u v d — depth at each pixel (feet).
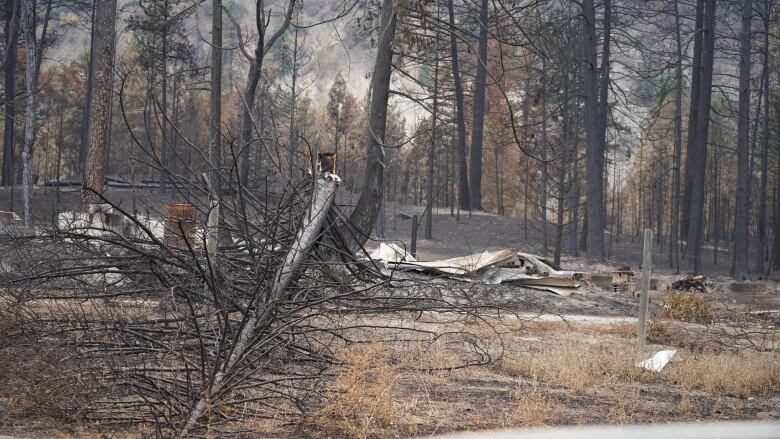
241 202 27.76
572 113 163.32
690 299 60.80
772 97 200.03
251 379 22.17
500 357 33.53
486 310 41.42
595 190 142.92
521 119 195.93
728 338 49.44
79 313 25.45
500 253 69.36
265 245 26.76
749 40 160.56
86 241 26.76
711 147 259.39
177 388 22.04
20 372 21.98
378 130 61.31
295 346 25.61
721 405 28.89
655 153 292.81
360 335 34.27
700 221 167.22
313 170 28.63
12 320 24.21
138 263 26.53
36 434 19.67
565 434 22.89
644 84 248.11
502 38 63.10
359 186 65.36
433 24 61.57
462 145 197.36
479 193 205.26
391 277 32.14
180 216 29.30
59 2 188.44
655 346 43.50
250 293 25.73
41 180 246.06
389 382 26.61
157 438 19.83
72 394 20.88
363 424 21.97
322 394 23.47
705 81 171.53
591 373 33.12
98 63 68.39
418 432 22.27
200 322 25.95
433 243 163.63
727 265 204.03
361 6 70.28
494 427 23.21
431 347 34.96
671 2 174.81
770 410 28.45
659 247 222.07
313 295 29.81
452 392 27.86
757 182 262.26
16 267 26.16
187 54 138.72
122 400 22.16
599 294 69.05
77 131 236.22
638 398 29.22
